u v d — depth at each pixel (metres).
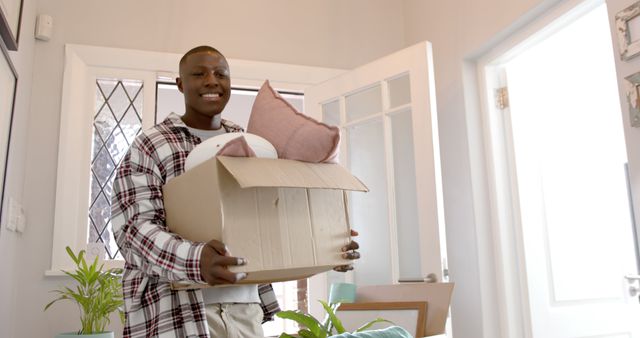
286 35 2.87
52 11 2.48
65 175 2.32
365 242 2.47
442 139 2.70
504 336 2.34
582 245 2.58
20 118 2.06
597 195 2.69
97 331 1.93
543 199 2.52
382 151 2.48
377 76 2.50
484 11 2.40
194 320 0.99
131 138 2.50
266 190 0.94
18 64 1.96
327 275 2.56
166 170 1.07
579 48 2.78
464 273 2.48
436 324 1.55
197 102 1.17
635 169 1.64
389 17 3.12
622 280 2.64
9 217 1.87
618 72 1.71
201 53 1.18
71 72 2.43
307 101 2.77
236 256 0.87
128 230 0.97
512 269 2.41
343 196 1.07
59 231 2.27
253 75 2.73
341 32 2.99
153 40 2.62
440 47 2.76
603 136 2.79
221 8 2.78
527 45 2.29
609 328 2.54
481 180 2.48
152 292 1.00
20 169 2.14
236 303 1.10
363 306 1.67
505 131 2.52
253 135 1.01
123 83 2.55
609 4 1.76
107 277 1.98
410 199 2.35
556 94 2.68
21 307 2.18
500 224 2.42
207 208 0.89
